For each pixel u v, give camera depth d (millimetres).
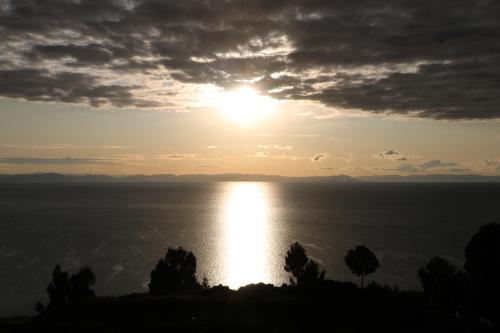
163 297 46062
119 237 150250
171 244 136875
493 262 35906
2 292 84562
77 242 139125
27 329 33344
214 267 106938
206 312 39656
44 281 92188
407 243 139750
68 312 41625
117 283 90875
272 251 126938
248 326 35125
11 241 141250
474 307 37281
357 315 38344
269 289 50656
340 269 102938
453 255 119938
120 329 34562
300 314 38562
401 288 86188
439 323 37594
